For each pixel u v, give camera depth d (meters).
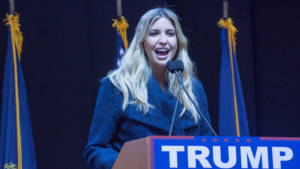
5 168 13.43
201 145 6.20
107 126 8.37
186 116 8.74
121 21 15.09
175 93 8.92
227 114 15.62
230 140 6.32
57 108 17.70
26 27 17.70
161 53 8.91
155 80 8.85
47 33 17.92
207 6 19.44
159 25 8.96
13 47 14.16
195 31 19.34
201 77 19.19
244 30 19.61
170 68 8.26
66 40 18.08
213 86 19.14
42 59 17.78
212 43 19.27
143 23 9.02
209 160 6.20
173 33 9.05
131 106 8.45
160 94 8.70
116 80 8.67
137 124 8.35
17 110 13.86
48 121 17.56
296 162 6.51
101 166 7.74
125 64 8.92
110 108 8.47
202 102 9.19
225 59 15.87
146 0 18.77
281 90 19.48
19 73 14.14
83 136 17.81
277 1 19.78
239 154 6.32
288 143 6.53
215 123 18.92
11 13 14.43
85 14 18.33
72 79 17.97
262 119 19.50
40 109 17.53
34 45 17.75
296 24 19.64
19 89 14.06
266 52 19.70
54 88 17.78
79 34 18.20
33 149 13.98
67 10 18.19
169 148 6.08
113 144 8.50
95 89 18.06
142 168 6.09
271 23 19.75
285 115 19.38
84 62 18.14
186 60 9.27
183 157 6.10
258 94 19.62
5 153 13.66
